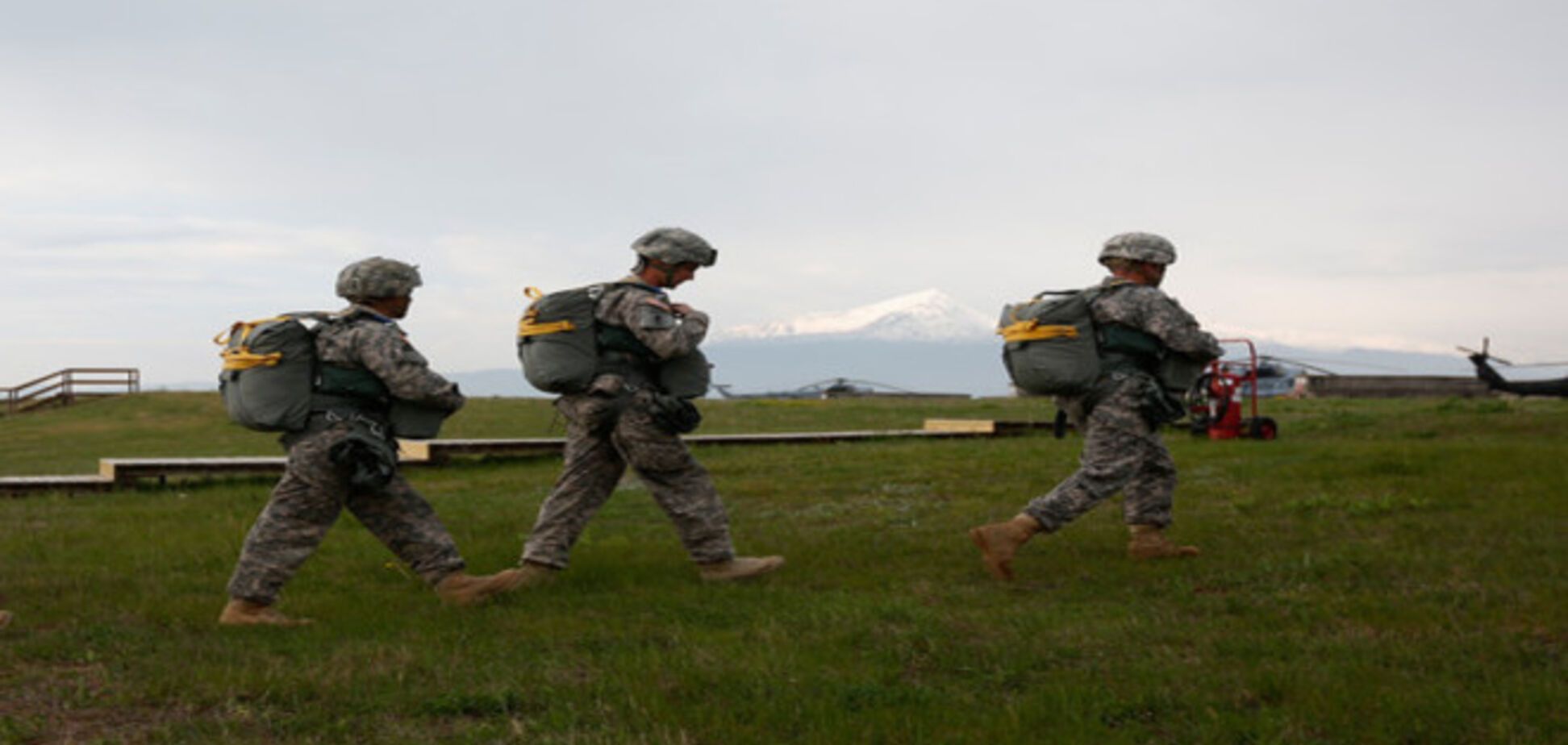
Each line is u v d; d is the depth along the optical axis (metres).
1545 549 7.68
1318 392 36.06
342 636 6.32
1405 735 4.39
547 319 7.31
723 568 7.71
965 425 20.81
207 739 4.57
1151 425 7.67
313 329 6.81
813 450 17.75
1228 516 9.69
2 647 5.95
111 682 5.30
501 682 5.25
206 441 26.94
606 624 6.44
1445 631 5.81
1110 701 4.83
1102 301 7.72
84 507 13.09
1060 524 7.52
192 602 7.23
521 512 11.63
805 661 5.50
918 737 4.49
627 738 4.49
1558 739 4.29
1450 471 11.26
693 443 18.47
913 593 7.21
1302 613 6.25
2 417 34.44
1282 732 4.41
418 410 6.92
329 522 6.83
